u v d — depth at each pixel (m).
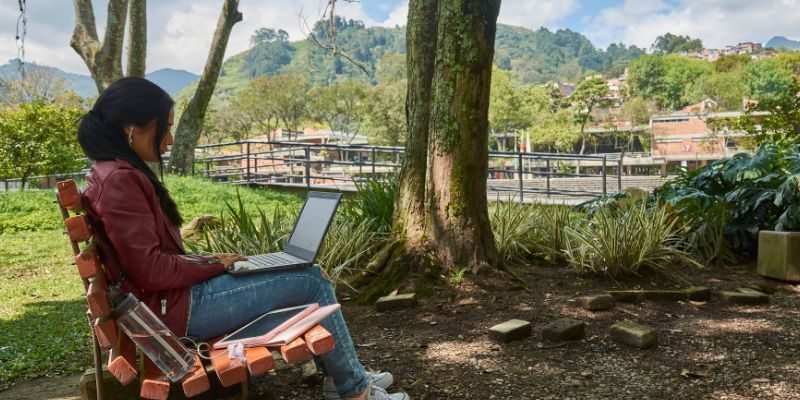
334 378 2.53
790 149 7.37
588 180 28.45
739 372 3.30
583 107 83.75
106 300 1.90
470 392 3.13
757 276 5.97
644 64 106.31
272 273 2.37
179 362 1.96
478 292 5.04
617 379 3.25
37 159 20.92
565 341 3.92
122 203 2.04
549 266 6.04
